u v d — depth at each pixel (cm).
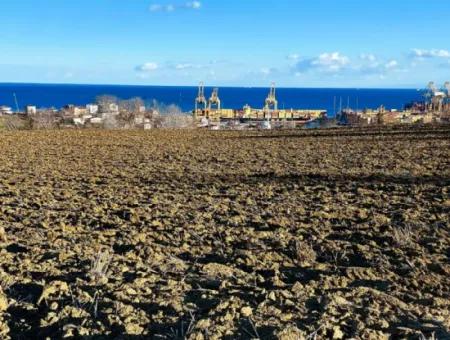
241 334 399
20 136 2858
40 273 552
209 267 564
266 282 524
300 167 1426
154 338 398
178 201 948
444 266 559
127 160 1703
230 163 1569
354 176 1213
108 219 802
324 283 514
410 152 1742
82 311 444
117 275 540
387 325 413
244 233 707
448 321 425
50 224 771
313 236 682
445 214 788
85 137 2803
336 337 394
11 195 1034
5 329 421
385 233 689
